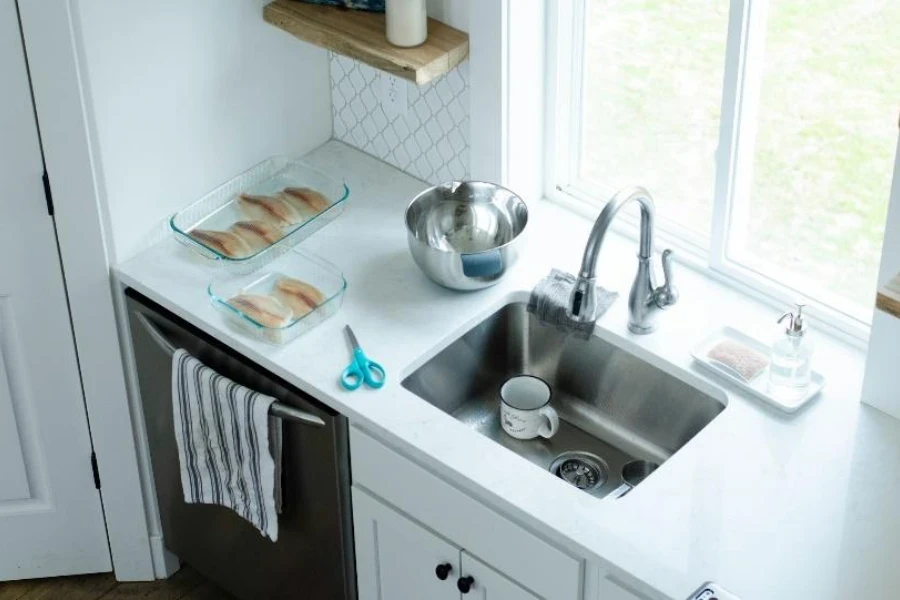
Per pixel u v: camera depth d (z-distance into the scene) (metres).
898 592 2.38
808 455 2.63
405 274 3.10
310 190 3.26
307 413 2.86
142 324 3.12
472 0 2.94
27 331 3.21
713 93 3.00
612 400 3.04
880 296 2.42
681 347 2.88
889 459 2.62
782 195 2.99
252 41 3.17
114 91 2.94
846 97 2.80
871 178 2.84
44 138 2.92
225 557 3.41
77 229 3.05
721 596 2.36
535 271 3.08
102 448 3.39
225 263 3.08
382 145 3.41
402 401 2.78
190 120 3.12
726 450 2.65
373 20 3.10
